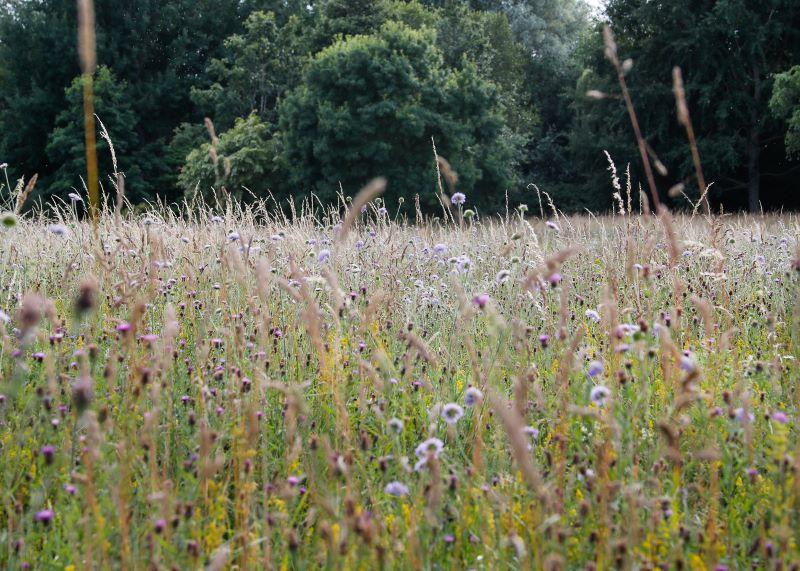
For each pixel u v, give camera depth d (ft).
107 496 7.13
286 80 110.22
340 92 87.92
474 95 92.43
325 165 88.58
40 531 7.23
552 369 10.26
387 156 86.38
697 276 15.38
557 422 8.48
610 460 7.46
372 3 111.24
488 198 99.50
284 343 11.02
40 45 120.67
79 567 6.11
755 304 14.40
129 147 112.68
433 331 13.51
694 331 12.65
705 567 6.29
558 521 6.51
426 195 88.28
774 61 108.27
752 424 8.59
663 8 102.37
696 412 9.20
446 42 113.39
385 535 6.51
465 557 6.86
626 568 5.80
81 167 104.63
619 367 9.00
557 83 145.79
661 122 104.58
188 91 129.18
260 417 8.52
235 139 88.28
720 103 99.14
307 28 112.57
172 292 14.79
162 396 8.86
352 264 16.31
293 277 12.59
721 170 107.45
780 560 5.99
